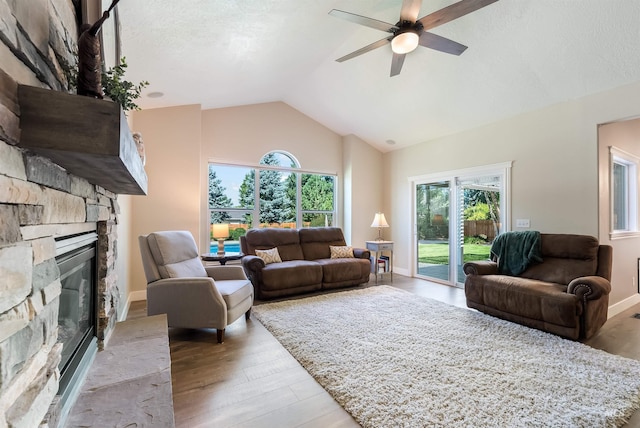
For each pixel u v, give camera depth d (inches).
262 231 184.5
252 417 63.6
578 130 130.9
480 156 173.6
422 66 144.3
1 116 26.2
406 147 225.9
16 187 28.4
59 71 44.1
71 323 51.3
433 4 112.3
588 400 68.1
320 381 76.7
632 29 96.3
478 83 142.9
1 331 24.9
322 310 134.6
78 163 38.8
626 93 116.3
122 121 36.9
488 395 70.0
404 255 228.1
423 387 73.3
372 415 63.2
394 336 104.7
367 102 186.9
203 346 98.5
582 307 102.0
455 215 189.8
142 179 69.7
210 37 100.3
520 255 134.9
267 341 102.3
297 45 130.3
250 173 208.2
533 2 101.0
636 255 150.6
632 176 152.7
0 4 26.5
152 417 42.9
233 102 187.8
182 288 101.0
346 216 239.9
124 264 125.0
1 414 24.5
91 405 45.3
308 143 228.4
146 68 108.7
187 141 163.6
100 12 60.9
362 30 133.1
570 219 133.4
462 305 145.3
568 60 115.2
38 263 32.5
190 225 163.2
